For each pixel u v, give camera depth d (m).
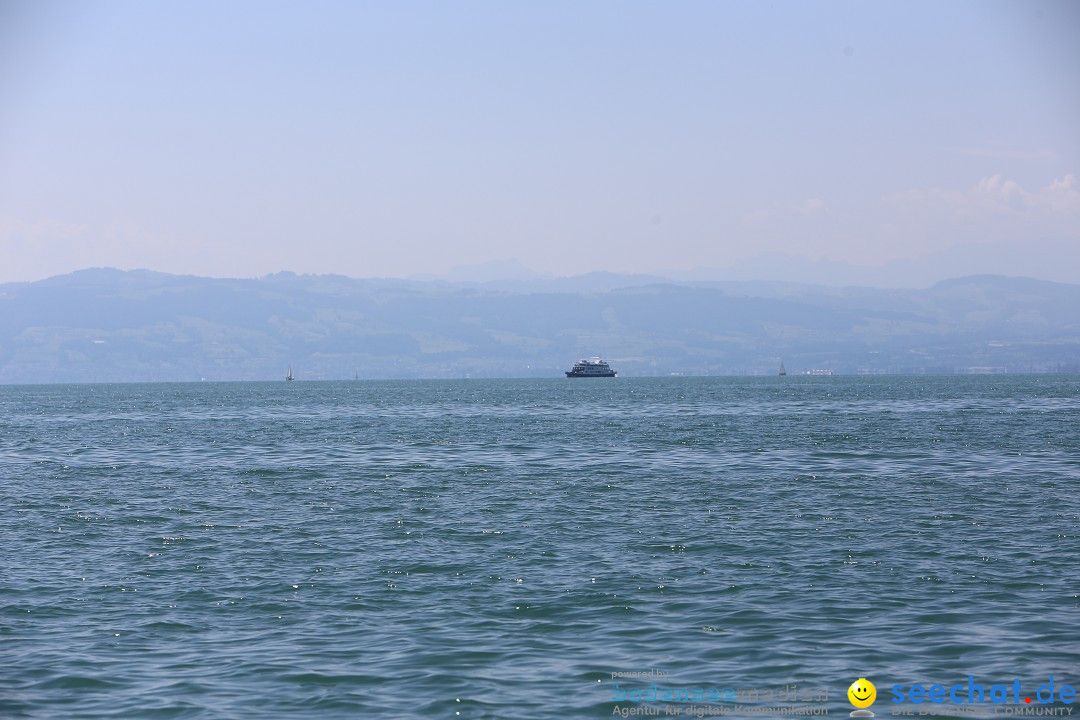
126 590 61.59
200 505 95.56
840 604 56.31
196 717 41.12
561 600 57.97
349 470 124.81
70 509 93.38
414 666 46.81
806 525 80.81
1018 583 60.69
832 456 134.50
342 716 41.09
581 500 96.00
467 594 59.78
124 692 43.97
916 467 120.38
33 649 49.91
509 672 45.94
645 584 61.41
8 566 68.50
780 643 49.53
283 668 46.72
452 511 90.25
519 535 78.06
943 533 76.75
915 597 57.69
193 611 56.84
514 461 133.62
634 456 138.12
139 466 132.75
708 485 105.69
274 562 69.31
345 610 56.62
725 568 65.62
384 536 78.44
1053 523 80.50
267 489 107.06
